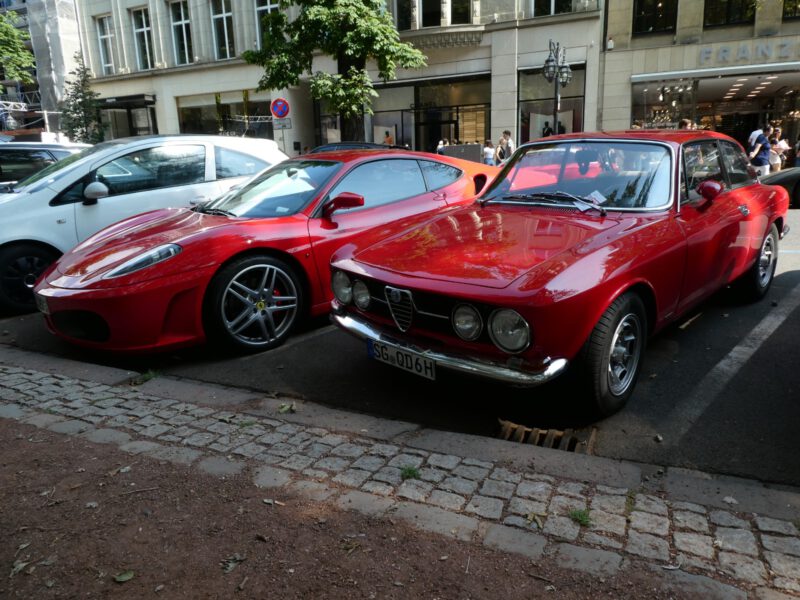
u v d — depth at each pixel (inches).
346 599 75.1
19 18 1255.5
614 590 75.3
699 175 161.2
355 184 198.1
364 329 133.3
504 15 745.0
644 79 698.8
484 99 793.6
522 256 120.0
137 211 245.8
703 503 93.7
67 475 106.2
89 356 180.7
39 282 175.6
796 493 96.2
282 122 548.4
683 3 673.6
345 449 113.3
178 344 163.5
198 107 985.5
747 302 207.6
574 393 119.3
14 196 230.2
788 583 75.7
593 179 155.2
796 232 342.6
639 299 125.2
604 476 101.6
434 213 165.2
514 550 83.1
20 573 81.8
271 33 530.0
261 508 94.7
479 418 131.1
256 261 170.2
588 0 706.8
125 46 1012.5
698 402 134.1
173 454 112.6
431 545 84.7
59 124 1123.9
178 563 82.7
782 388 139.6
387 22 537.3
